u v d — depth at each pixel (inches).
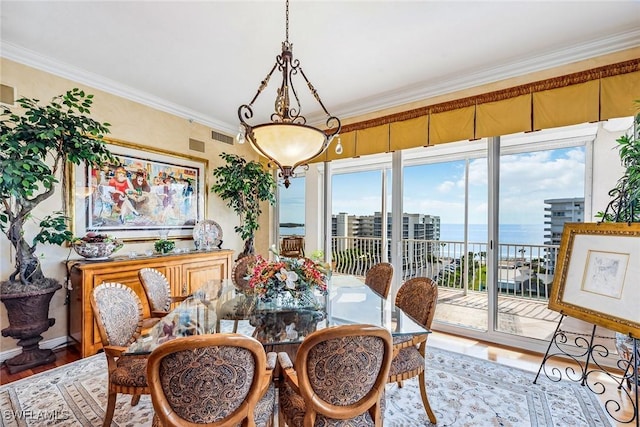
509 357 108.8
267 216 206.8
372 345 48.5
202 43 100.7
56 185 114.0
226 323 75.9
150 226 144.7
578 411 76.6
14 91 104.0
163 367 42.2
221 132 183.2
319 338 45.0
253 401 47.4
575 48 99.7
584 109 97.4
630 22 87.7
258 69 118.3
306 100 147.4
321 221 193.5
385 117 143.9
